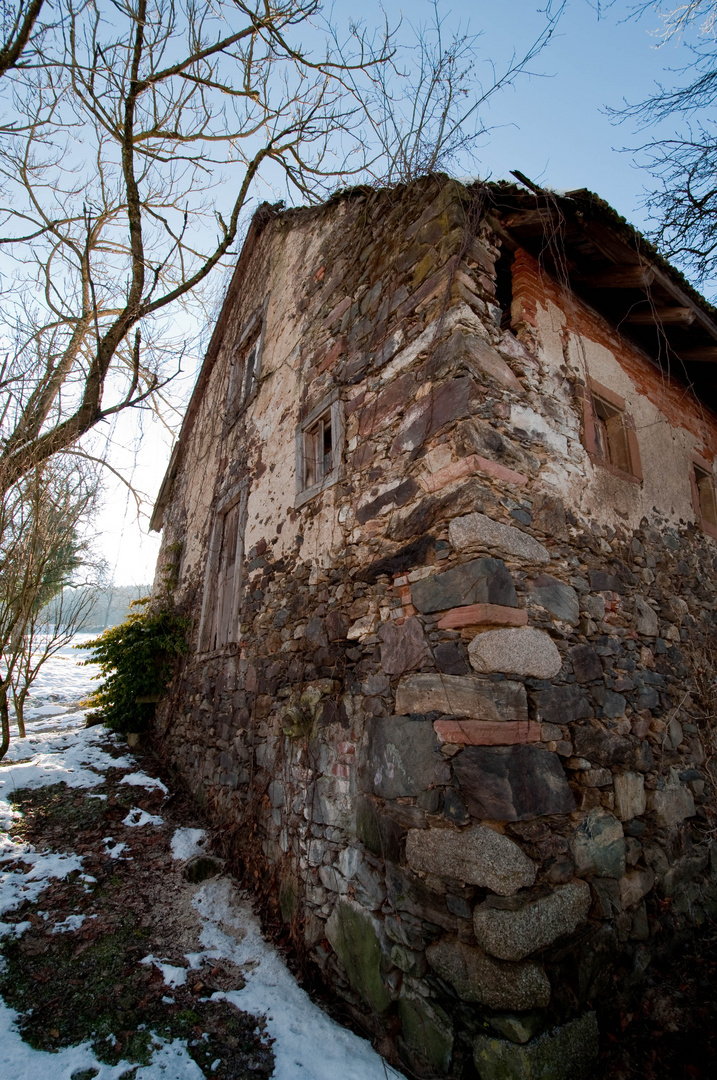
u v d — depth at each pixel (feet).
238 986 9.20
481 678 7.64
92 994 8.58
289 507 14.82
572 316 12.57
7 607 17.57
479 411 9.18
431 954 7.34
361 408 12.25
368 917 8.68
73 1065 7.16
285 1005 8.77
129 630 24.12
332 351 14.35
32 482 16.39
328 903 9.77
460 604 8.18
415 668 8.76
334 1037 8.07
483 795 7.18
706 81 10.89
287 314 18.39
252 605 15.85
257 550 16.37
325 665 11.38
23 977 8.78
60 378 14.35
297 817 11.27
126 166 14.24
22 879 11.45
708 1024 7.73
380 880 8.64
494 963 6.57
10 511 16.30
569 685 8.76
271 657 13.92
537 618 8.59
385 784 8.85
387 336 11.89
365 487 11.34
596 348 13.08
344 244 15.37
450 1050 6.69
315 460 14.84
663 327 14.10
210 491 23.00
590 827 8.20
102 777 17.89
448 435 9.30
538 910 6.84
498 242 11.27
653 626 11.45
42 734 24.06
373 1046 7.95
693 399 16.70
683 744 11.11
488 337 9.98
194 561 23.34
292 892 10.85
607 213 10.51
